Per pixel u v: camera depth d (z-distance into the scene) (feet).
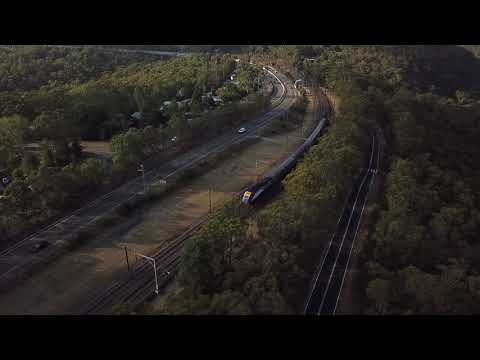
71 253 318.86
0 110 585.63
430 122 588.09
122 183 428.97
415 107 611.06
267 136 591.37
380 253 305.12
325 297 270.26
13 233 333.62
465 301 245.86
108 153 525.34
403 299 254.27
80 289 280.51
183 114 581.53
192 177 453.17
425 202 361.30
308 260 294.05
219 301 215.51
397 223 310.86
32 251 314.14
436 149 508.12
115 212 372.58
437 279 263.29
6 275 288.92
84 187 402.11
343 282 286.05
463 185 416.87
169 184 428.56
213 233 269.85
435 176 422.82
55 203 370.94
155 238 341.62
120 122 598.34
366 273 294.05
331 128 519.19
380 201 401.90
